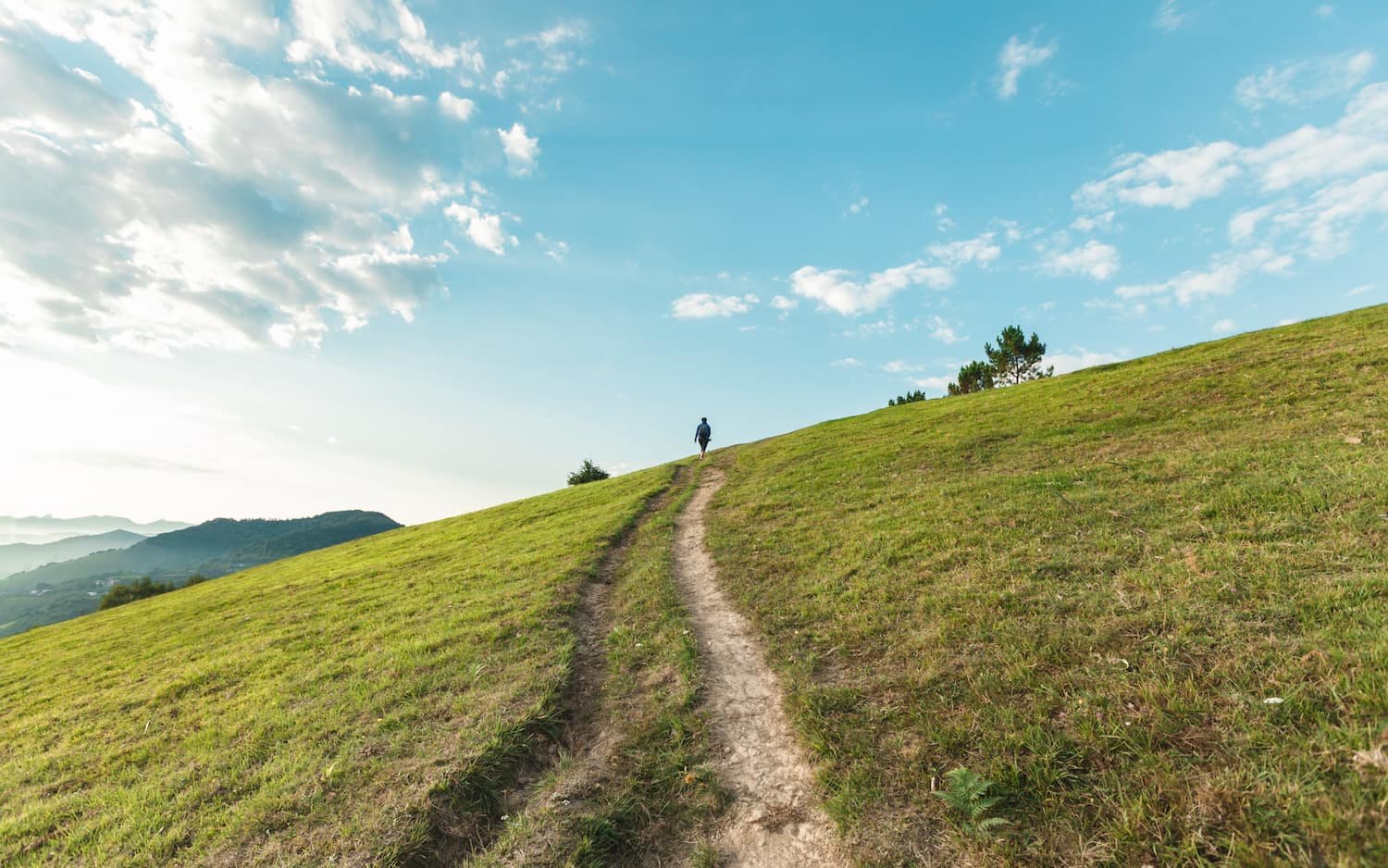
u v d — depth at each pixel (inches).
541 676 367.6
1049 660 276.8
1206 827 174.7
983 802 200.5
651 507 993.5
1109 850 179.0
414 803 258.4
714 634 414.6
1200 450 566.9
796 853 215.9
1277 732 196.5
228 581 1330.0
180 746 377.1
